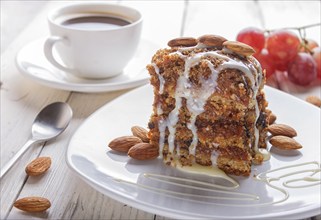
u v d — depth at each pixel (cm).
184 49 55
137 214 50
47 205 50
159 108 55
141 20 69
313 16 88
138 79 66
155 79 55
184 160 54
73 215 50
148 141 56
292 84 70
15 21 93
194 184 51
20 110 64
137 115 59
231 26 85
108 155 53
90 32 66
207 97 53
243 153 53
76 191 52
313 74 69
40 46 74
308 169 52
